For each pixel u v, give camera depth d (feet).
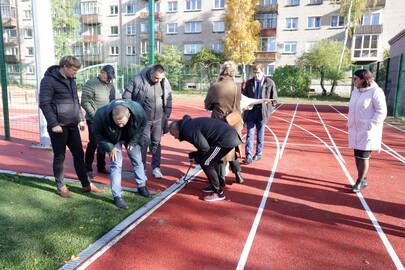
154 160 18.67
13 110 52.01
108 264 10.34
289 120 48.60
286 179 19.22
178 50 128.67
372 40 110.32
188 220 13.56
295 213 14.53
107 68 17.78
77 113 15.21
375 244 12.03
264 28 122.52
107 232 12.16
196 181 18.44
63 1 89.15
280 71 104.06
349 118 16.90
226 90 16.57
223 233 12.57
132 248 11.32
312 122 46.68
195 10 132.98
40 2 23.38
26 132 32.81
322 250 11.55
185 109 63.10
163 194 16.16
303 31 119.34
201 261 10.71
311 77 102.94
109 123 13.84
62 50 83.76
